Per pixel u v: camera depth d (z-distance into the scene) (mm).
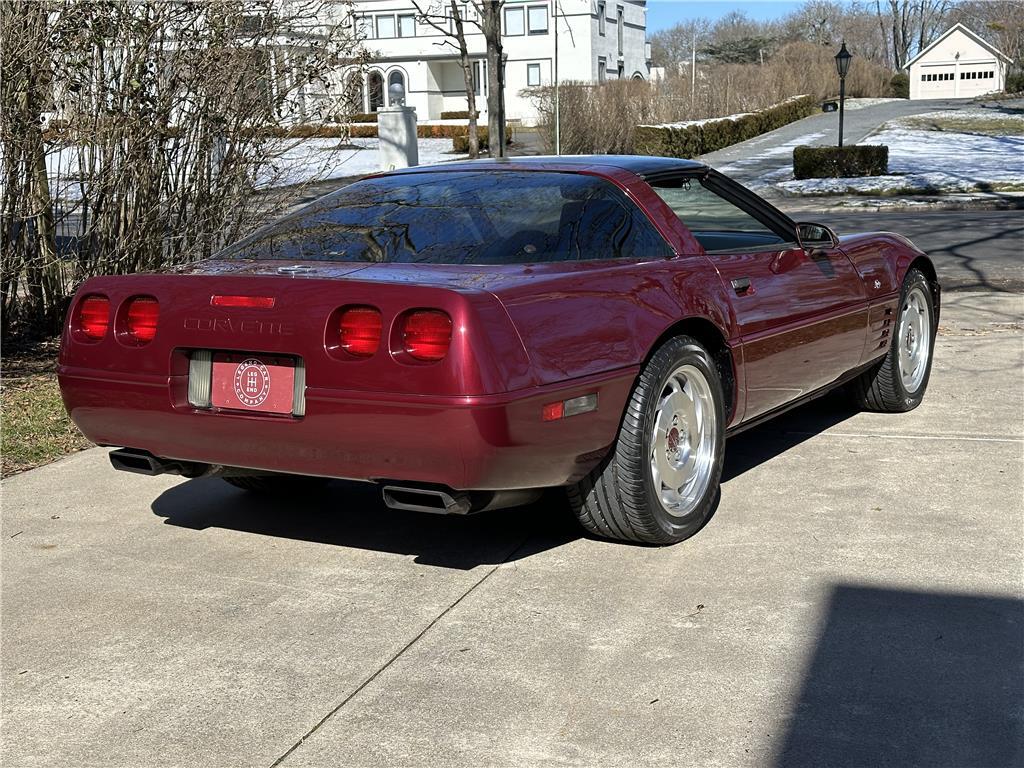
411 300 3406
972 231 15453
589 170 4371
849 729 2801
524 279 3613
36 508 4762
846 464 5062
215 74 7902
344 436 3512
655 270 4074
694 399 4227
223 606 3691
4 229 7559
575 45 56219
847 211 20984
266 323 3592
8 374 7297
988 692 2975
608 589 3730
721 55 97438
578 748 2744
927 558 3918
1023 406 6023
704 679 3078
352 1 9195
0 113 7148
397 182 4574
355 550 4195
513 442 3424
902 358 5902
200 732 2889
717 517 4414
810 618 3451
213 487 5062
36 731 2920
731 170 32438
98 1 7379
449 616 3557
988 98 70125
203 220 8141
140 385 3836
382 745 2791
